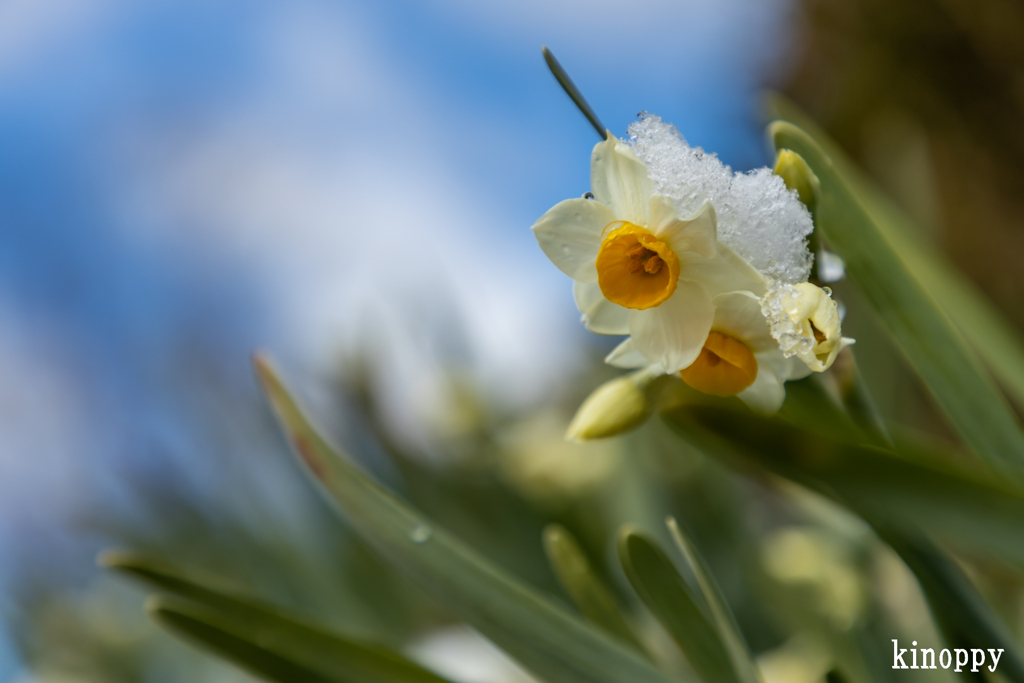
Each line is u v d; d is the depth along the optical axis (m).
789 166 0.33
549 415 0.90
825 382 0.33
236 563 0.85
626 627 0.38
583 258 0.34
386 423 0.85
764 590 0.52
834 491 0.32
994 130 0.93
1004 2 0.88
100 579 0.99
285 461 0.85
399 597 0.79
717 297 0.33
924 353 0.35
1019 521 0.31
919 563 0.33
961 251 0.97
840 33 1.05
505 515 0.79
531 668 0.34
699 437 0.32
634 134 0.33
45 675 0.91
